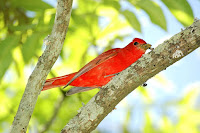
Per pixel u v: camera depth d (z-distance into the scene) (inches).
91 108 299.7
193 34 281.9
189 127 482.6
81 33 478.3
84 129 298.5
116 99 298.8
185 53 285.7
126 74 297.4
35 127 490.3
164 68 293.9
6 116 493.0
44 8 431.5
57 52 283.4
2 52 415.2
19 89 500.4
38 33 412.2
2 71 416.2
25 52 419.5
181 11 410.6
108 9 472.1
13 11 462.0
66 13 279.3
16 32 424.5
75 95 499.5
